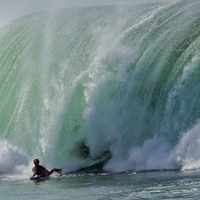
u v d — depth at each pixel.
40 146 77.25
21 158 77.06
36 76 87.44
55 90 81.81
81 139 73.25
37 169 63.03
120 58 74.12
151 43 74.25
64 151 74.44
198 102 63.81
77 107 75.19
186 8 77.69
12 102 88.69
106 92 73.00
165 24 75.88
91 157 71.69
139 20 83.38
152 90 70.44
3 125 87.69
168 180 45.19
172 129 65.19
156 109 68.69
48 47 90.31
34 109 83.19
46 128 77.12
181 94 65.56
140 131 68.75
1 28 106.69
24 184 54.84
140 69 72.44
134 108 70.75
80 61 82.38
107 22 86.56
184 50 70.44
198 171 52.59
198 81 64.69
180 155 59.84
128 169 64.38
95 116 72.50
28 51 93.62
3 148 76.75
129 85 72.25
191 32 72.25
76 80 75.88
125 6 91.94
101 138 71.62
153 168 61.72
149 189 39.16
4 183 58.16
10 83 92.00
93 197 36.81
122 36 77.12
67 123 75.50
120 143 69.81
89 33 86.00
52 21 96.25
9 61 95.69
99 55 76.62
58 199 37.03
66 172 68.31
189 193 35.03
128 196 35.88
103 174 62.00
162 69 70.88
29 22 101.50
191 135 60.12
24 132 82.56
